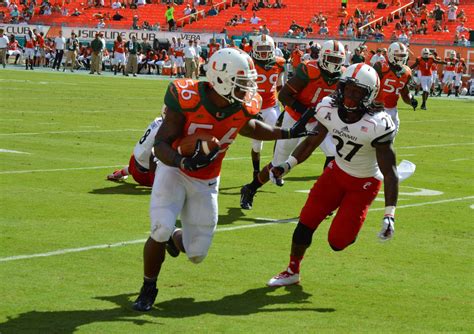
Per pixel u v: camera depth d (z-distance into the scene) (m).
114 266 22.12
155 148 17.97
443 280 22.12
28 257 22.67
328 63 31.38
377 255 24.62
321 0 146.38
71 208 29.48
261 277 21.77
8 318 17.70
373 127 19.73
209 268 22.41
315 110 20.42
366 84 19.69
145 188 34.25
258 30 132.25
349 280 21.81
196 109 18.00
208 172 18.73
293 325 17.94
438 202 33.88
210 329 17.45
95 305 18.81
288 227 28.14
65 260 22.53
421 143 56.25
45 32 147.00
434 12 133.75
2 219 27.22
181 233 19.86
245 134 19.80
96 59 125.81
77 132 51.69
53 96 78.44
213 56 17.98
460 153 51.44
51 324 17.41
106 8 159.75
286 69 112.56
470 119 77.19
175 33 138.62
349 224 20.52
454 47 119.50
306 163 44.84
